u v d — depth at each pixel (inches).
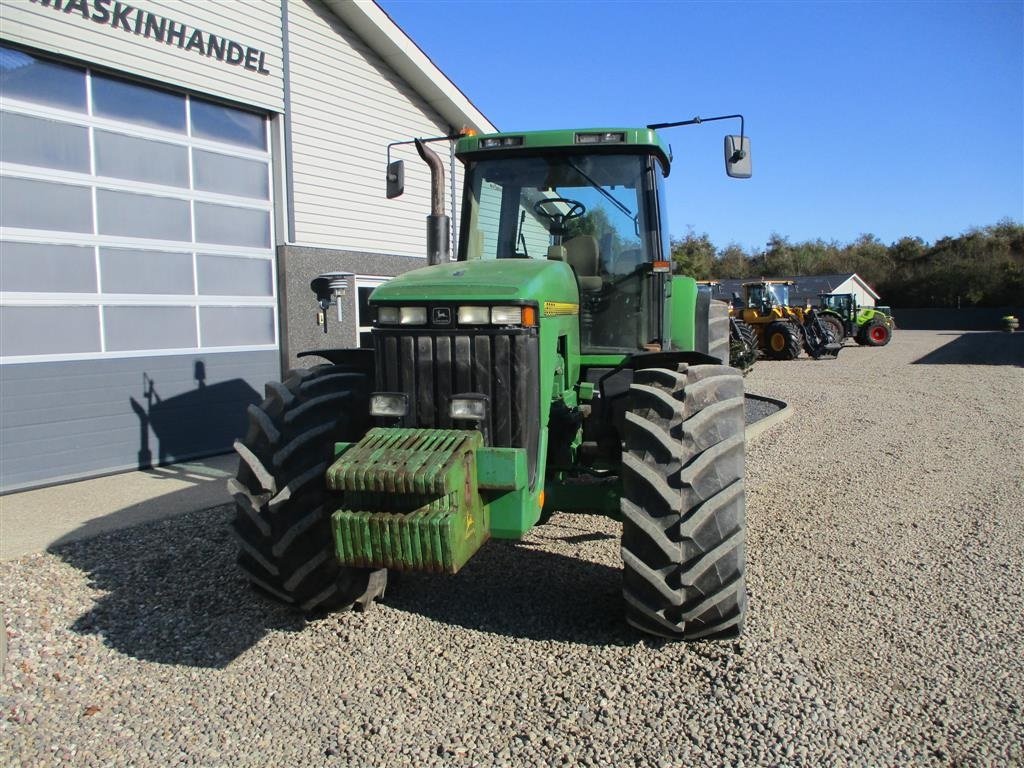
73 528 211.5
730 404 135.2
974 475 272.8
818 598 159.0
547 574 173.6
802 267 2454.5
